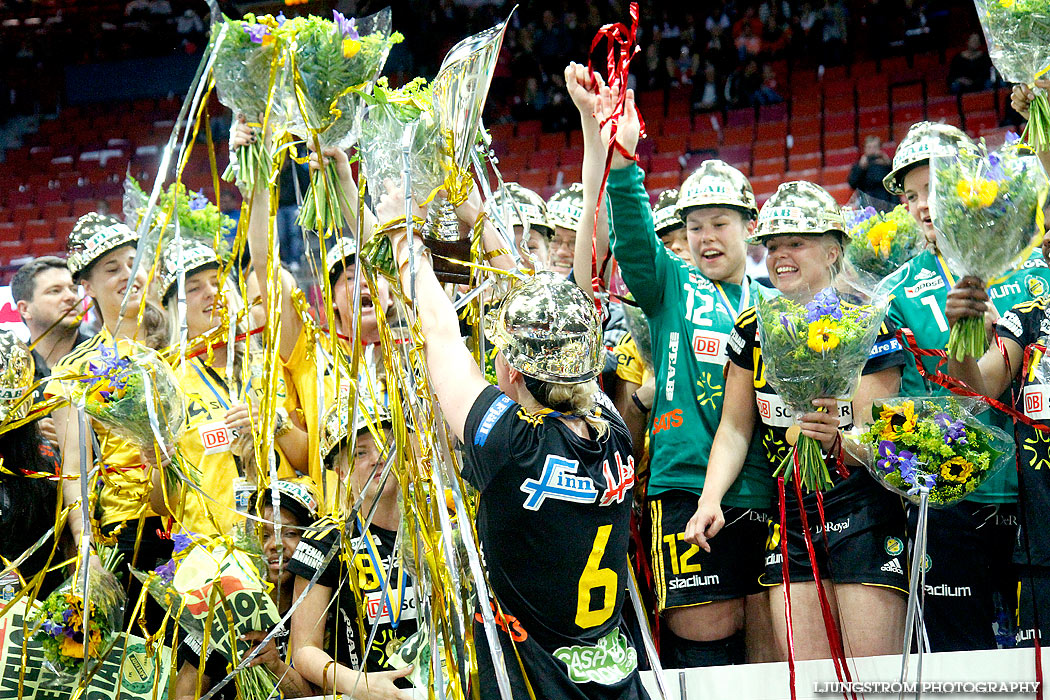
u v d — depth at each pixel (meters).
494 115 13.50
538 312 2.32
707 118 12.71
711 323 3.36
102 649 2.90
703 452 3.28
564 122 13.19
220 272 2.62
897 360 3.07
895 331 3.11
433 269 2.51
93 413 2.82
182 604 2.82
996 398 3.18
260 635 2.93
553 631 2.30
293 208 4.82
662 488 3.30
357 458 3.12
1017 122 11.02
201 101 2.31
